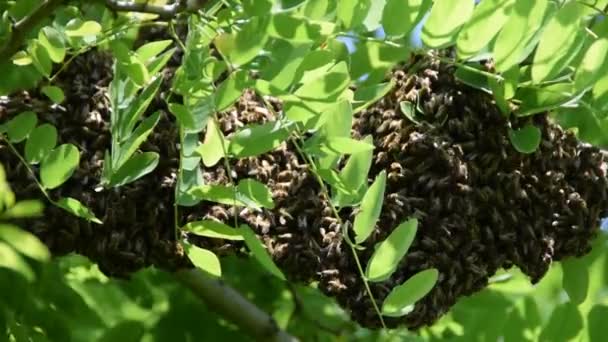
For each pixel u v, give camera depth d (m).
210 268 1.53
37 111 1.57
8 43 1.53
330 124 1.47
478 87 1.57
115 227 1.56
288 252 1.56
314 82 1.43
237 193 1.49
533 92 1.57
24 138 1.54
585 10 1.55
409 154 1.57
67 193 1.55
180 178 1.51
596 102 1.53
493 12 1.47
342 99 1.47
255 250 1.48
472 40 1.48
